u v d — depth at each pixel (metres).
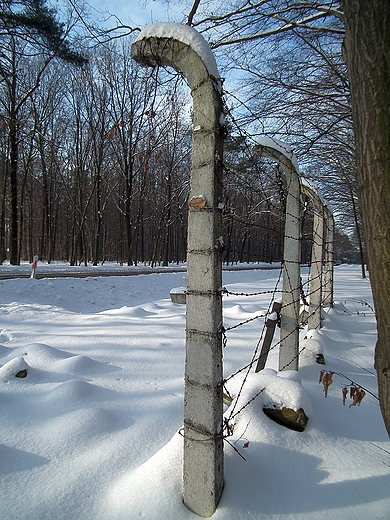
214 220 1.82
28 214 35.16
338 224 21.47
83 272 17.11
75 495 2.01
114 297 12.91
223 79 1.90
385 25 1.30
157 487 1.94
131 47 1.99
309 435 2.61
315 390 3.51
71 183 30.11
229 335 5.84
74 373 3.87
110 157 26.42
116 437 2.64
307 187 5.85
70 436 2.60
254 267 32.16
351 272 29.27
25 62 21.25
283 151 3.64
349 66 1.45
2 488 2.05
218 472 1.83
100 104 22.94
